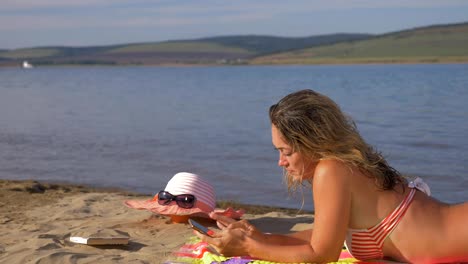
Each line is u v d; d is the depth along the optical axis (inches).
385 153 494.9
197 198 229.1
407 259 136.3
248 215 258.8
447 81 1948.8
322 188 134.8
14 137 644.7
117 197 315.3
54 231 221.5
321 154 135.3
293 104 136.0
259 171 434.9
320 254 135.4
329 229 134.2
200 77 3351.4
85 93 1609.3
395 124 710.5
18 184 352.8
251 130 692.7
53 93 1616.6
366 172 135.7
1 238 213.8
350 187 134.5
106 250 194.4
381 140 573.3
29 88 1973.4
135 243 203.3
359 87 1699.1
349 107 972.6
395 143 551.2
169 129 713.6
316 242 135.7
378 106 982.4
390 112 869.8
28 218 258.4
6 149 554.9
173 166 462.6
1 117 890.7
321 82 2186.3
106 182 406.6
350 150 135.2
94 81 2795.3
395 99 1140.5
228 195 364.2
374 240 137.4
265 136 634.8
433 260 133.9
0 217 260.1
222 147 555.5
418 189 139.1
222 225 152.9
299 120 134.3
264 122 780.6
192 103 1163.3
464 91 1338.6
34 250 189.9
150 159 493.7
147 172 441.7
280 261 138.9
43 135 664.4
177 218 234.4
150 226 233.0
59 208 281.1
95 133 677.9
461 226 131.6
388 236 136.3
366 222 136.5
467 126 668.7
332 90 1557.6
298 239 151.1
